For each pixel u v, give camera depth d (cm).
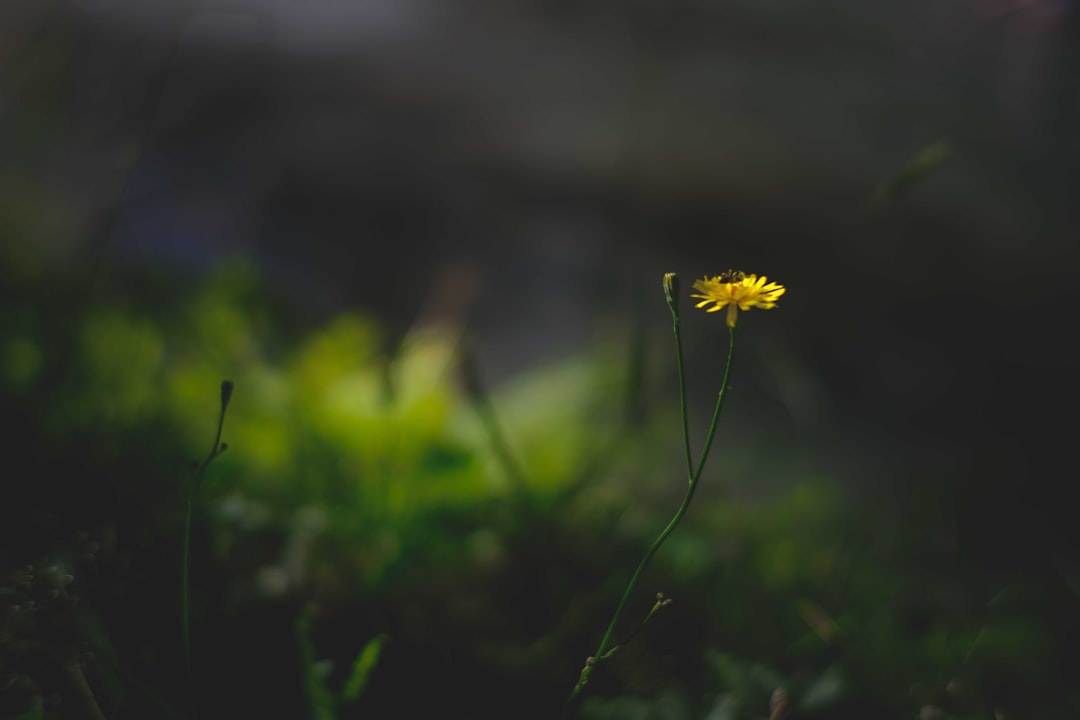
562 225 226
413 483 98
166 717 77
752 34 239
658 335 162
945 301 200
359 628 85
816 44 237
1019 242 203
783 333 190
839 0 237
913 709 82
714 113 228
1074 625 90
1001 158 215
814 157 220
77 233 156
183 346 120
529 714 83
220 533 87
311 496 97
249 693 80
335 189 222
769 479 137
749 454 144
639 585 91
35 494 87
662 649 87
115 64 200
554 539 95
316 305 201
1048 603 92
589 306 204
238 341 121
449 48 245
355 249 219
